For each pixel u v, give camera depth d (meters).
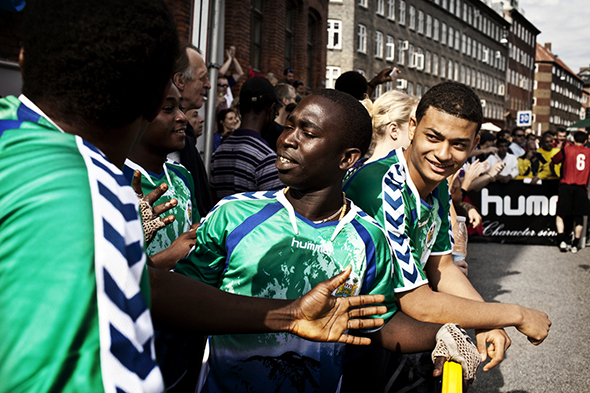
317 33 15.97
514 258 7.41
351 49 30.06
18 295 0.47
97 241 0.51
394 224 1.45
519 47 66.25
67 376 0.47
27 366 0.46
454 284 1.79
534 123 75.31
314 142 1.19
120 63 0.61
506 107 61.69
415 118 1.54
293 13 14.23
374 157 2.08
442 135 1.37
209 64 3.17
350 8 29.95
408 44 37.62
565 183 8.01
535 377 3.36
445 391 1.08
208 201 2.32
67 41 0.60
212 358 1.25
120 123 0.67
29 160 0.53
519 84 67.44
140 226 0.61
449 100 1.35
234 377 1.21
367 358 1.52
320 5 15.77
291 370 1.21
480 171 3.08
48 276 0.48
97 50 0.60
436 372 1.19
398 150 1.62
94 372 0.49
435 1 41.84
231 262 1.22
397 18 36.06
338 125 1.20
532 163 9.41
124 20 0.61
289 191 1.31
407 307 1.45
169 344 1.48
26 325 0.46
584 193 7.93
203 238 1.27
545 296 5.23
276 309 0.97
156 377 0.56
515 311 1.46
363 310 0.99
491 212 8.80
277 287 1.21
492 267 6.70
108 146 0.68
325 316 0.96
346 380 1.49
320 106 1.20
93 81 0.61
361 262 1.25
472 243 8.86
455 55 46.72
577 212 7.93
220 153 2.84
